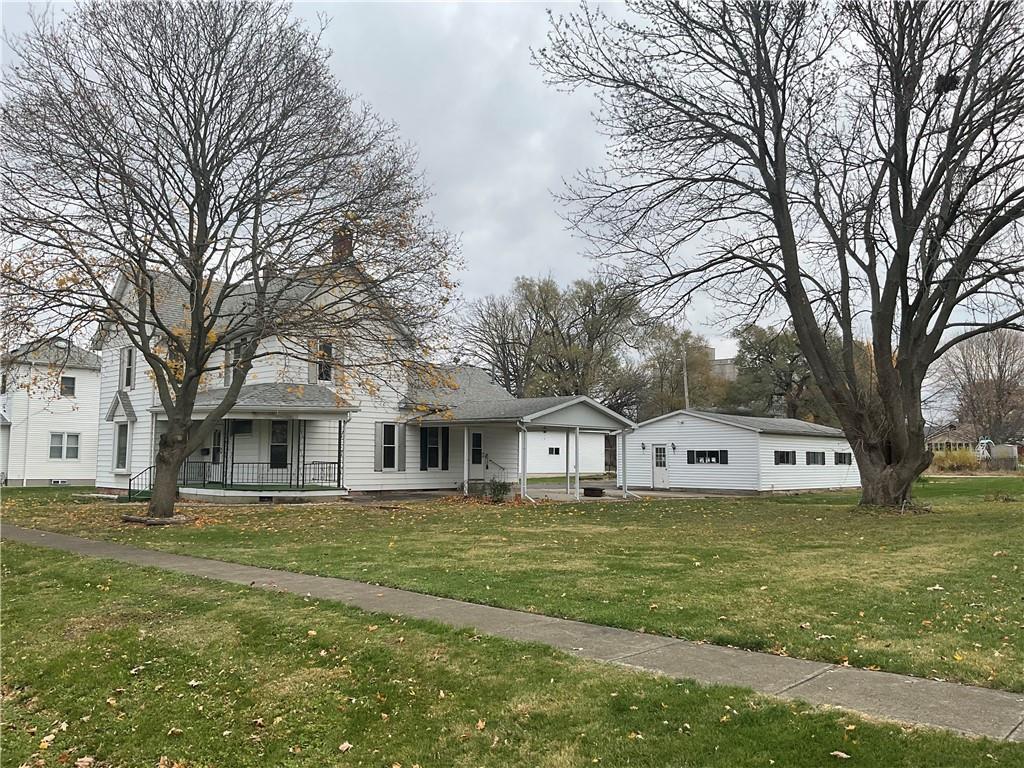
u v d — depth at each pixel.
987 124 18.92
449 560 11.71
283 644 7.12
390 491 28.31
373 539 14.58
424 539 14.58
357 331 21.56
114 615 8.45
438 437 30.14
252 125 17.84
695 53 20.86
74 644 7.46
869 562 11.35
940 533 15.33
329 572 10.59
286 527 16.84
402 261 18.55
